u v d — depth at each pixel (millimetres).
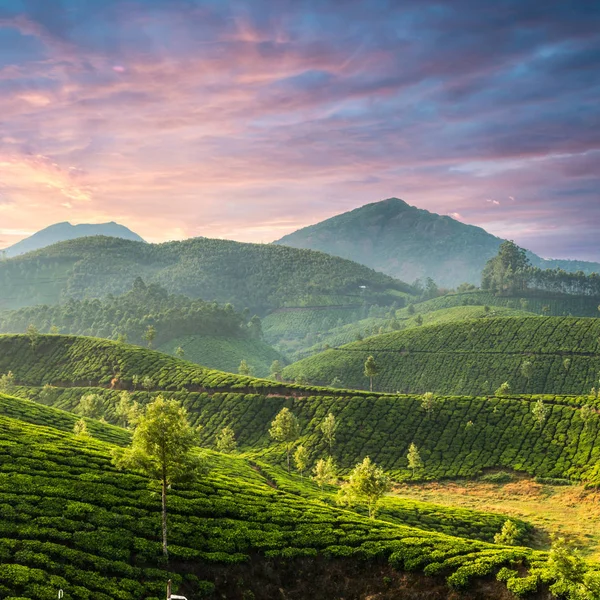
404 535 65000
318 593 55688
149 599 47812
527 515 97375
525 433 131125
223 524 62125
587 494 104188
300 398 159750
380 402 151625
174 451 53594
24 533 52375
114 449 56969
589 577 48812
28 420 104250
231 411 158625
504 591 51656
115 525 57344
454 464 125312
